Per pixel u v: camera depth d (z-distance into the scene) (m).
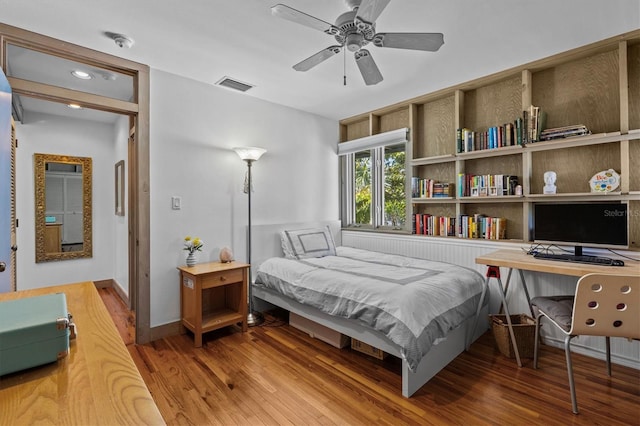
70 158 4.21
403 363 1.99
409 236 3.65
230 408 1.88
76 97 2.42
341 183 4.58
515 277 2.88
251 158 3.20
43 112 4.00
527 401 1.94
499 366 2.36
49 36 2.28
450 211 3.54
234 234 3.37
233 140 3.37
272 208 3.74
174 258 2.95
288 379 2.18
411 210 3.70
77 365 0.84
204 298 3.18
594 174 2.57
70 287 1.47
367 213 4.34
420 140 3.76
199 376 2.22
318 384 2.12
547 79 2.80
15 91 2.18
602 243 2.29
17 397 0.71
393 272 2.67
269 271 3.18
